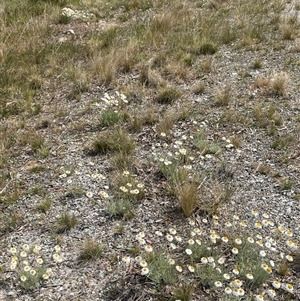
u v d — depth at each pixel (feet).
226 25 11.62
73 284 4.74
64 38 11.08
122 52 9.78
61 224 5.44
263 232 5.39
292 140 7.09
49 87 8.85
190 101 8.27
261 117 7.65
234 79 9.05
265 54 10.16
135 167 6.45
